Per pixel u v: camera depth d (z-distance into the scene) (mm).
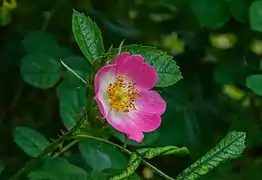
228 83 625
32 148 549
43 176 510
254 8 568
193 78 658
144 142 541
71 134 482
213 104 639
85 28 469
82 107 540
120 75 480
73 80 556
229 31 661
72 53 617
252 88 572
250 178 602
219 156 467
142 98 487
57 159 533
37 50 611
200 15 599
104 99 479
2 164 564
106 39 656
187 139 582
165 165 618
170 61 488
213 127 618
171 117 578
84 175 515
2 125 668
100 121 467
